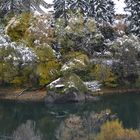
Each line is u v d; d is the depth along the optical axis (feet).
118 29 196.65
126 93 164.04
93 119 92.73
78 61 162.20
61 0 194.80
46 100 147.23
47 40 169.58
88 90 157.17
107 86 169.07
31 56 161.38
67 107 138.82
